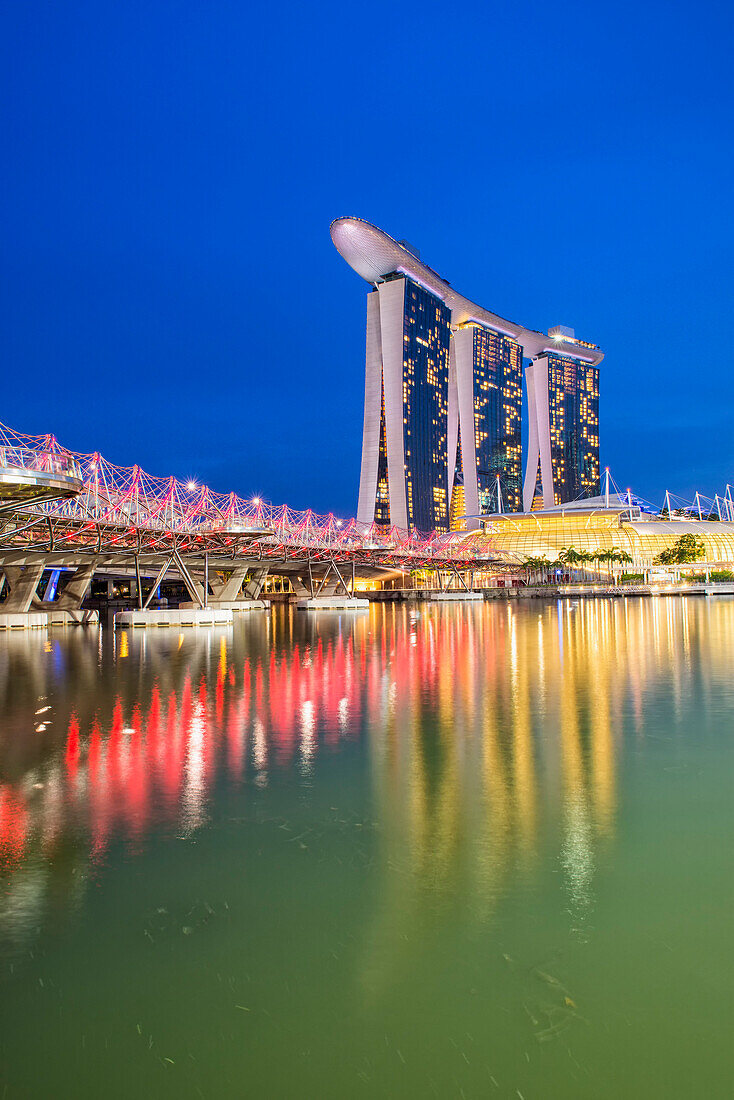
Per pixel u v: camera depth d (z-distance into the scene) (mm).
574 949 8297
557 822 12289
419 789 14305
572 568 174750
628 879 10031
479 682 29203
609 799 13477
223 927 8953
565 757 16578
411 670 33500
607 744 17797
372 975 7906
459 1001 7457
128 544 77625
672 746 17500
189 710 23719
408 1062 6629
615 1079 6355
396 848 11297
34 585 77000
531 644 46156
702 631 54750
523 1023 7094
